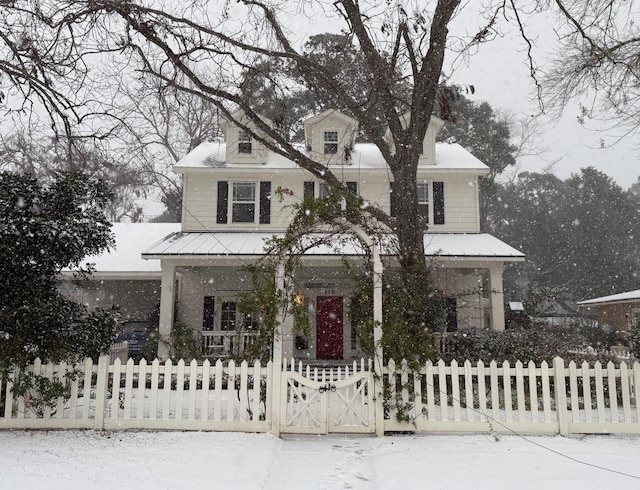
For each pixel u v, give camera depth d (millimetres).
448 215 19031
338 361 18328
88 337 8844
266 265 8648
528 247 40531
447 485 5637
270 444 7348
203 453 6766
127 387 8180
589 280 37938
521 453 6984
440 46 10570
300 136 28203
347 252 15922
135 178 26562
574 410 8062
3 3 9656
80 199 8734
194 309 19188
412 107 10750
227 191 19266
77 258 8727
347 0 10672
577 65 12305
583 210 39938
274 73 11547
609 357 12352
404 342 8258
